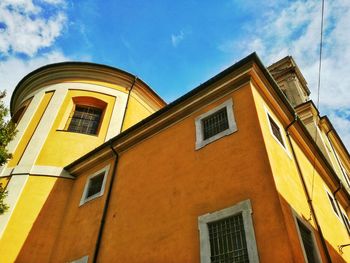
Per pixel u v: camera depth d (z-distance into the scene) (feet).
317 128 56.39
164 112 33.71
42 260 34.32
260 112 26.89
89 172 40.22
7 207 28.78
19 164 42.39
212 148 27.22
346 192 42.50
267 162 22.81
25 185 39.96
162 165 30.63
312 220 25.61
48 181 40.88
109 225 30.99
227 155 25.68
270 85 30.27
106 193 34.58
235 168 24.38
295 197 24.43
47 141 45.27
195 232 23.27
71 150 44.91
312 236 23.77
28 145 44.80
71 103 51.47
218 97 30.58
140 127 35.65
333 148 60.59
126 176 33.91
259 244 19.62
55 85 53.98
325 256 24.09
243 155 24.62
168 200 27.27
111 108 52.13
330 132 62.34
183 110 32.42
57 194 39.99
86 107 53.06
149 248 25.58
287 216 20.43
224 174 24.75
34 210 38.01
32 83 57.41
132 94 56.75
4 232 35.37
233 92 29.55
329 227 29.99
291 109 32.09
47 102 51.26
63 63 54.95
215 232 22.41
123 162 36.09
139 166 33.32
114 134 48.78
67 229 35.86
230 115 28.04
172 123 33.45
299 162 31.01
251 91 27.96
